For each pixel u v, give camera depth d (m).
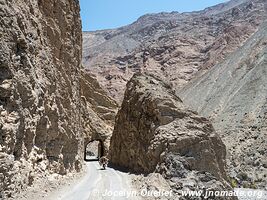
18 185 16.91
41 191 19.52
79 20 39.50
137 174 31.94
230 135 64.62
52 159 24.48
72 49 33.66
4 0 18.17
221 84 90.50
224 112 75.94
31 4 23.44
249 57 93.12
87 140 59.28
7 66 16.94
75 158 31.16
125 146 39.91
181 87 122.12
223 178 28.91
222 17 182.75
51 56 26.45
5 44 17.19
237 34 139.12
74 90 33.59
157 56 156.00
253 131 62.34
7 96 16.84
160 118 30.20
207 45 155.25
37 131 21.80
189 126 29.19
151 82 38.41
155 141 28.80
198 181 24.98
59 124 26.02
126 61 168.00
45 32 26.17
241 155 56.09
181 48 153.12
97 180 29.05
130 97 41.41
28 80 19.59
